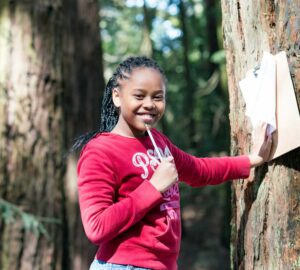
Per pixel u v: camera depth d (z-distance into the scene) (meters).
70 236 6.00
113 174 2.20
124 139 2.26
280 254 2.21
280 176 2.22
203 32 15.52
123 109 2.26
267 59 2.23
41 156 5.76
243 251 2.40
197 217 13.11
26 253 5.62
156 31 16.56
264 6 2.25
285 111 2.18
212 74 13.92
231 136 2.50
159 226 2.21
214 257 10.81
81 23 6.32
